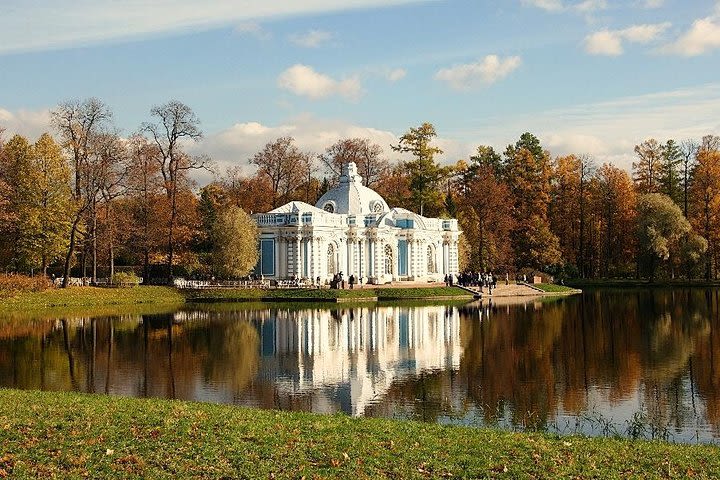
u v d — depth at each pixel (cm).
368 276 11438
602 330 6275
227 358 4812
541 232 13338
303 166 13712
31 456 2095
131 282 9450
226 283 9919
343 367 4503
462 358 4838
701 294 10575
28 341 5528
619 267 13900
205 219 11200
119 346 5303
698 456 2228
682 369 4412
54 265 11381
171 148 10100
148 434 2308
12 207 8681
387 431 2436
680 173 14000
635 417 3109
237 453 2144
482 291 10519
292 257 10588
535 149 15825
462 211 13988
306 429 2422
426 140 14125
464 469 2062
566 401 3588
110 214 9612
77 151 8775
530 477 2002
